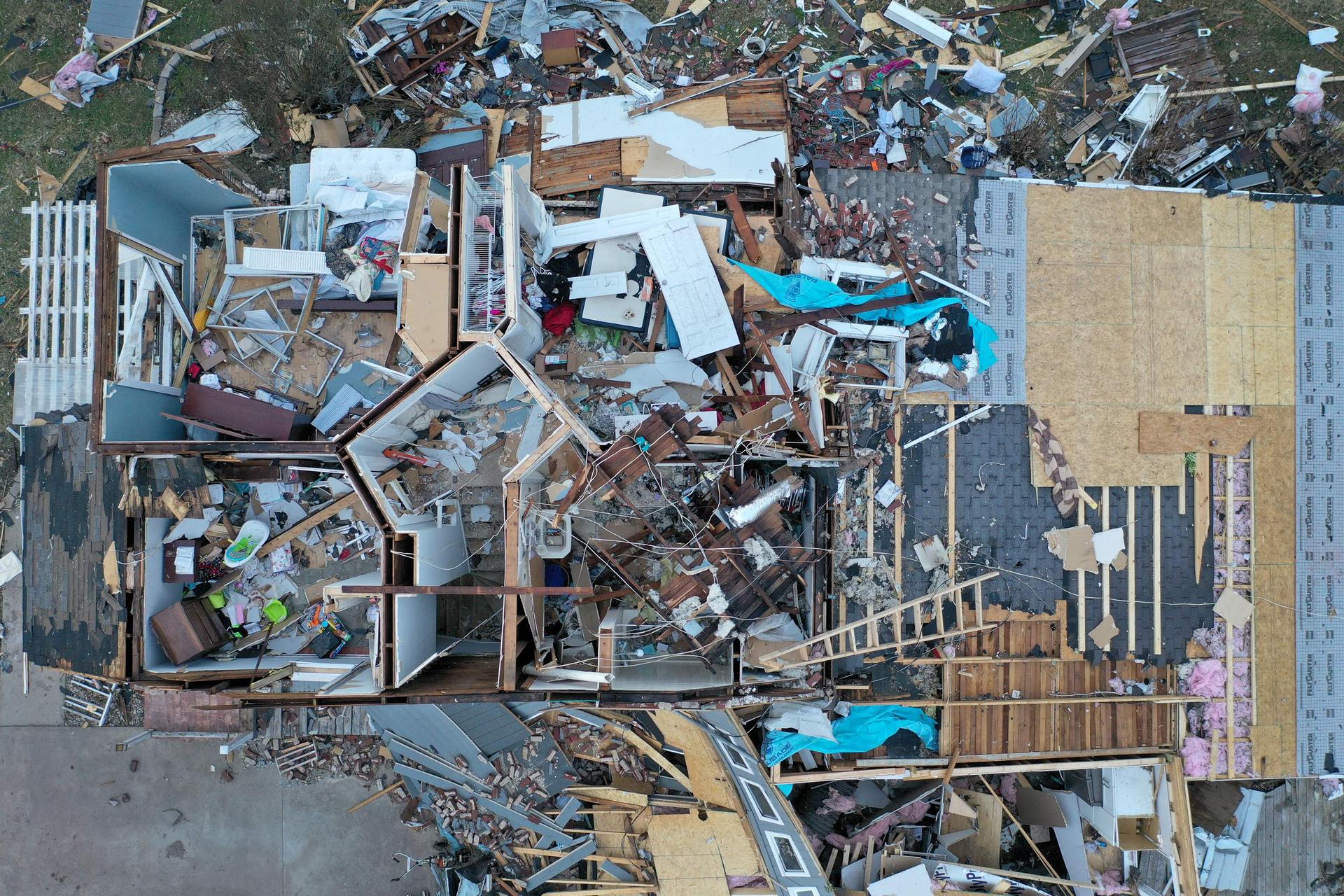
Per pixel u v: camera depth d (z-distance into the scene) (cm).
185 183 1027
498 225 1045
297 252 1100
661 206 1134
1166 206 1091
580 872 1281
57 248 1232
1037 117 1282
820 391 1036
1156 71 1265
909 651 1052
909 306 1069
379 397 1112
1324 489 1084
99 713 1305
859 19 1295
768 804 1123
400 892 1317
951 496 1053
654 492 1073
